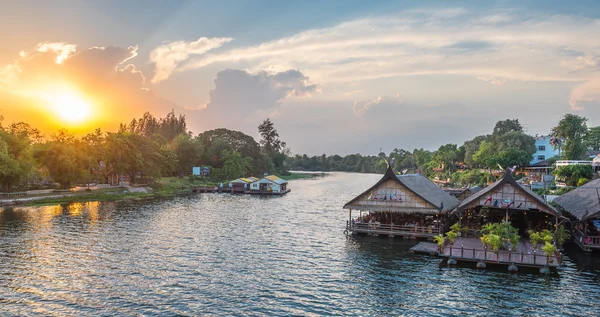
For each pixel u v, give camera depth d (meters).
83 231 58.84
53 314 30.33
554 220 61.31
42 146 102.25
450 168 182.00
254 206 92.94
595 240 47.25
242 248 50.31
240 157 174.75
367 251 48.97
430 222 60.62
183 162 168.25
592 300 33.56
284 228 64.12
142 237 55.53
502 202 50.28
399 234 55.91
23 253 46.34
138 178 133.12
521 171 131.12
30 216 70.69
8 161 84.44
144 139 125.88
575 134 111.56
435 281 37.97
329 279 38.75
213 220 71.12
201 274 39.84
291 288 36.31
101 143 115.31
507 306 32.44
